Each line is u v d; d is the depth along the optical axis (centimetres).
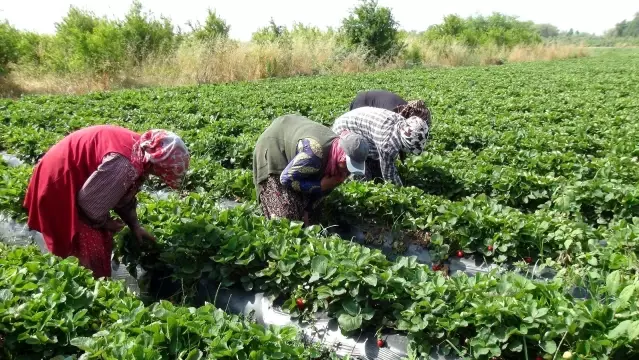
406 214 709
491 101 1722
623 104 1656
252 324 411
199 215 603
